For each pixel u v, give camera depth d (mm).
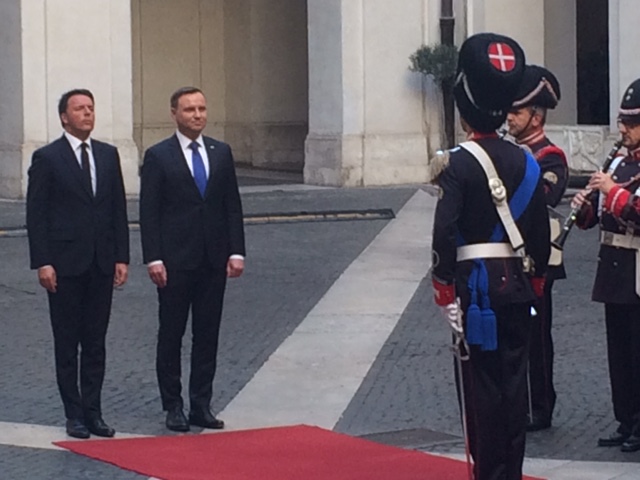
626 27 20766
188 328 10883
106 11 20969
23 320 11320
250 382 9070
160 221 7816
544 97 7512
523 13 23250
